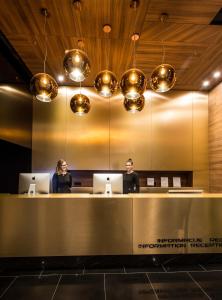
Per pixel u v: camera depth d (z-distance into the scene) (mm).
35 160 6188
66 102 6344
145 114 6438
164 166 6375
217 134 5988
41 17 3398
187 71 5223
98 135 6336
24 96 5695
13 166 6031
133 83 3119
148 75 5379
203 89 6477
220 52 4363
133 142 6375
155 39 3934
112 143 6348
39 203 3594
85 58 2910
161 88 3219
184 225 3760
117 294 2949
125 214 3697
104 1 3045
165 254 3758
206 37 3871
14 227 3547
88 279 3336
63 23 3531
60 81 6051
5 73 4574
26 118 5832
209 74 5395
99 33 3770
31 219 3570
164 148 6406
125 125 6398
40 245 3566
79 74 2971
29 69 5227
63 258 3680
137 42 4031
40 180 4195
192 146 6457
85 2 3070
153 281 3279
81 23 3520
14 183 5988
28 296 2900
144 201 3732
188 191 4789
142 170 6391
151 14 3305
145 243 3697
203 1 3053
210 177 6348
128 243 3680
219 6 3141
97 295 2926
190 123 6496
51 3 3105
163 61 4738
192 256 3840
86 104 4246
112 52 4371
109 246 3654
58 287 3117
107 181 4266
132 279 3338
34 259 3637
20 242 3543
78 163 6266
